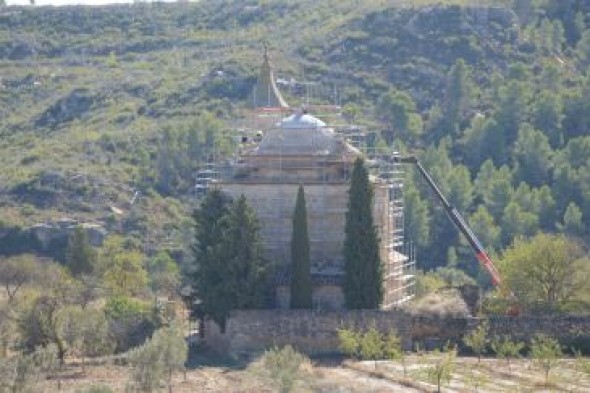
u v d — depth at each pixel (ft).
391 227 513.86
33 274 640.58
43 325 442.50
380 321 451.12
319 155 491.72
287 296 467.93
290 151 494.18
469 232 568.41
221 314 454.40
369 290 460.14
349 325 449.89
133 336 460.14
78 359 443.32
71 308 462.19
